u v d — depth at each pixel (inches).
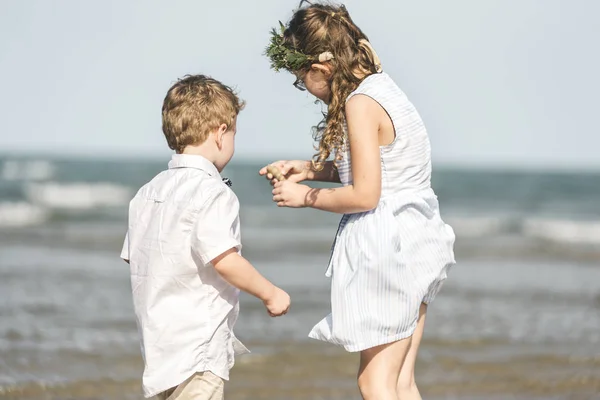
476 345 467.8
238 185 2199.8
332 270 231.1
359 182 219.3
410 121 226.5
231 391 367.9
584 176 2721.5
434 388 376.2
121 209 1708.9
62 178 2335.1
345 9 235.5
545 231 1430.9
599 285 748.6
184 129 228.7
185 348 218.7
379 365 222.5
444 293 684.1
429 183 236.1
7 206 1728.6
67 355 426.6
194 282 221.5
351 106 222.7
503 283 755.4
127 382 379.6
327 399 359.3
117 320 526.6
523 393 370.3
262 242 1116.5
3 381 372.8
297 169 255.4
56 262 845.8
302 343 464.1
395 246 220.4
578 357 438.9
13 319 520.4
